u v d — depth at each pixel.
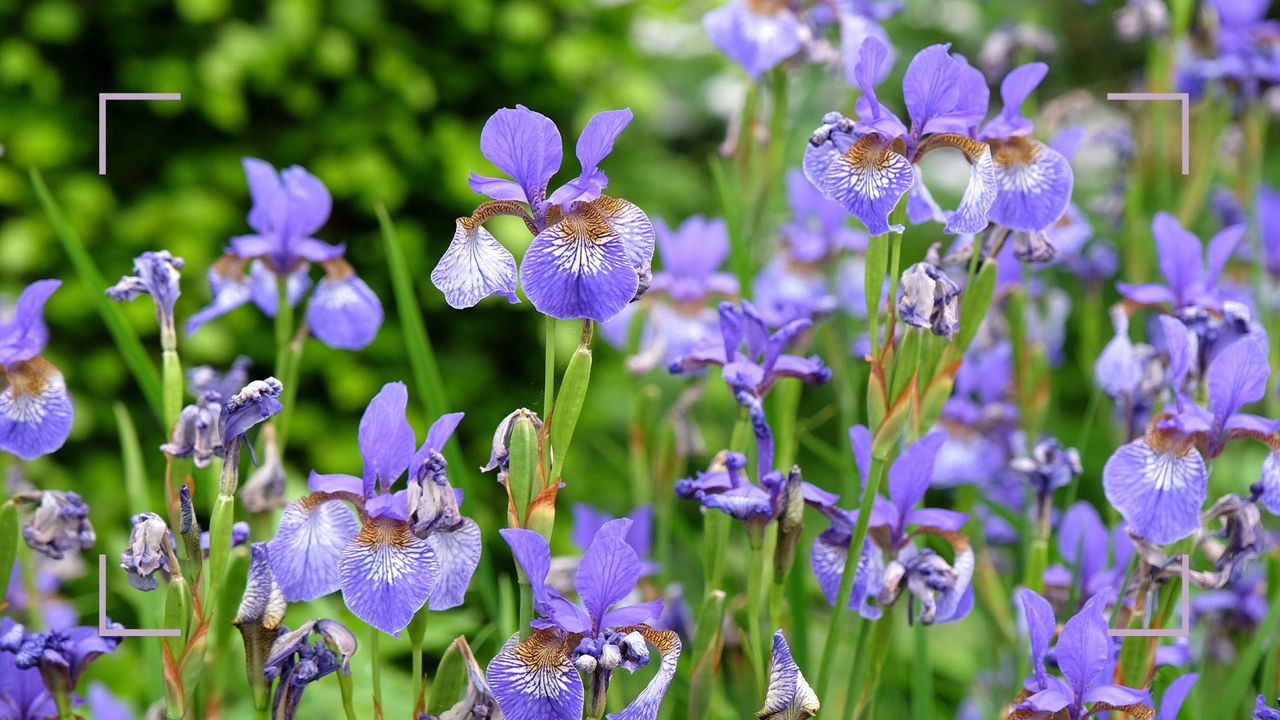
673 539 1.86
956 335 1.36
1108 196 2.11
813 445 1.58
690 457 1.88
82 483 2.53
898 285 1.31
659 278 1.66
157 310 1.32
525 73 2.99
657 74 3.73
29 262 2.58
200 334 2.62
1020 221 1.33
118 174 2.79
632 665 1.23
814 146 1.30
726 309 1.36
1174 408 1.33
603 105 3.07
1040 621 1.28
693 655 1.31
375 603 1.24
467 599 1.92
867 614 1.34
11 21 2.68
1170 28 1.81
